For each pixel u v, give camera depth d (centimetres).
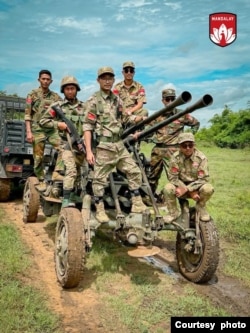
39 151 717
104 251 593
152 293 470
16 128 866
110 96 493
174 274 534
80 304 441
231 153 2278
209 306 441
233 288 496
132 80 691
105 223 478
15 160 884
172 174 495
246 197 977
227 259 585
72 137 547
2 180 888
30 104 748
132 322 404
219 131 3084
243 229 718
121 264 556
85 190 538
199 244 482
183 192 483
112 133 485
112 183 511
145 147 2166
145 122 479
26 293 448
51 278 505
